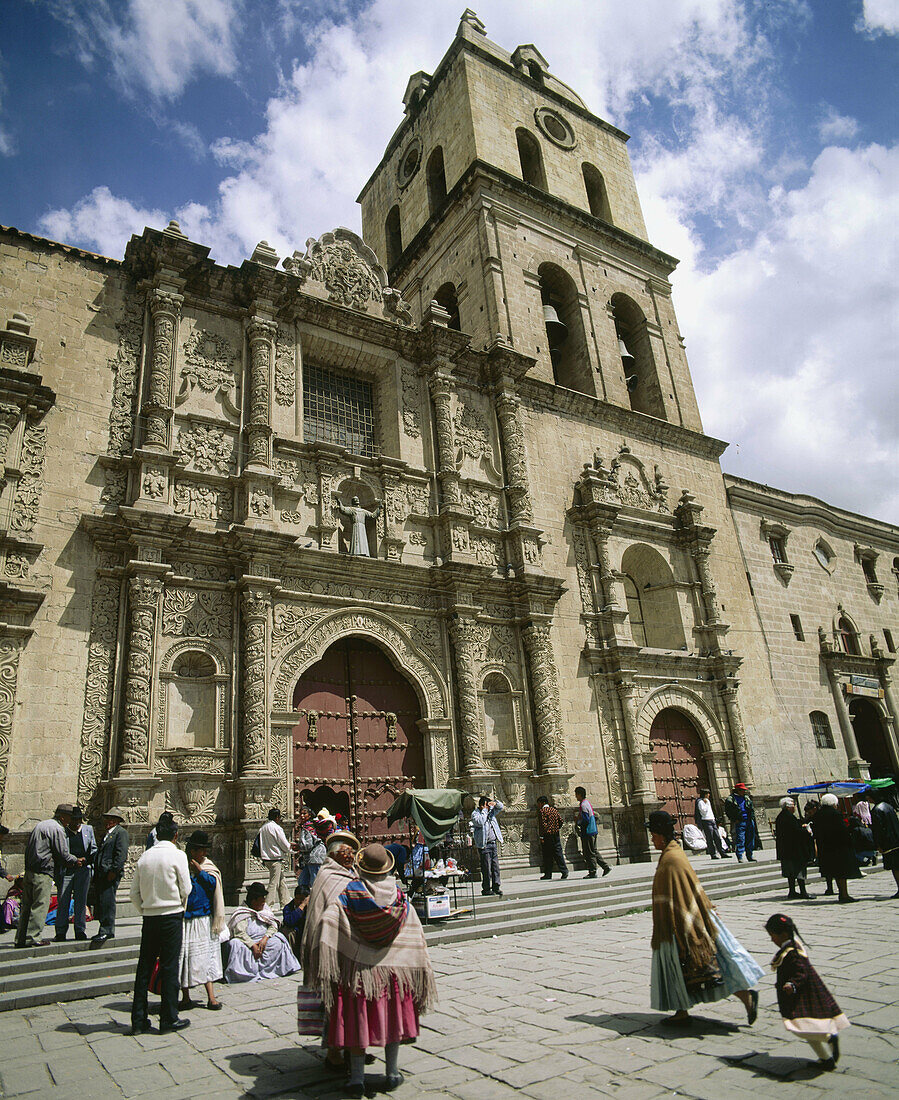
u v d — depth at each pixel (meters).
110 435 17.56
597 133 36.09
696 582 27.42
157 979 7.88
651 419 28.95
